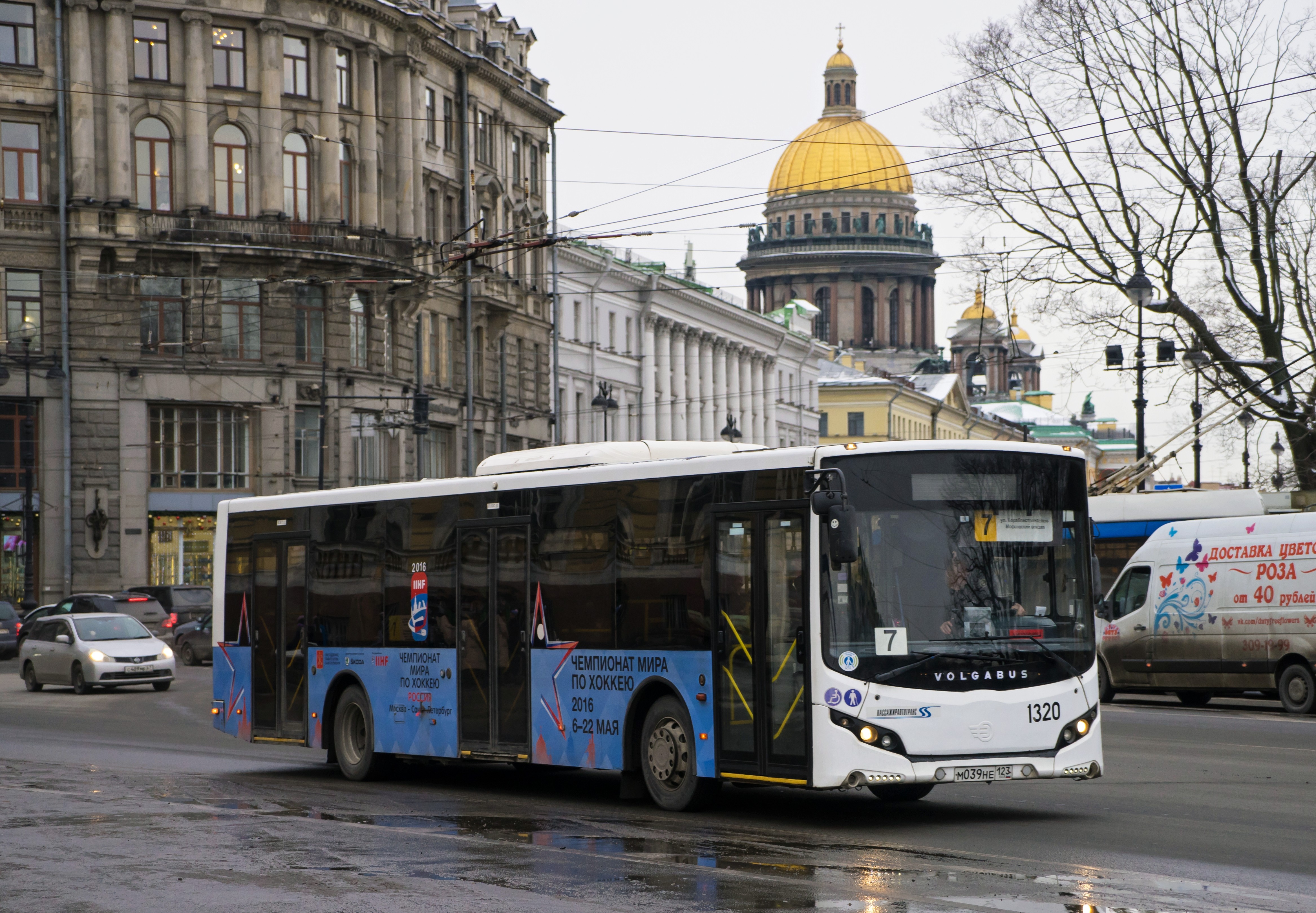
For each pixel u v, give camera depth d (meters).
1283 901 10.53
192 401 58.22
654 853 12.72
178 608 50.41
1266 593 29.02
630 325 92.50
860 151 191.38
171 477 58.47
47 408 56.97
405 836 13.77
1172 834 13.83
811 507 14.08
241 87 59.41
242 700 21.19
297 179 60.56
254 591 21.14
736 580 14.81
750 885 11.12
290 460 59.66
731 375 109.62
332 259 59.84
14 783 18.62
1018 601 14.49
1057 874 11.62
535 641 16.95
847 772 13.81
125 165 57.59
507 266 74.12
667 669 15.45
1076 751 14.51
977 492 14.48
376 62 63.19
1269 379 43.03
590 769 16.58
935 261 191.00
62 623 38.25
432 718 18.19
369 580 19.27
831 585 13.99
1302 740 22.64
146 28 58.25
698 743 15.12
